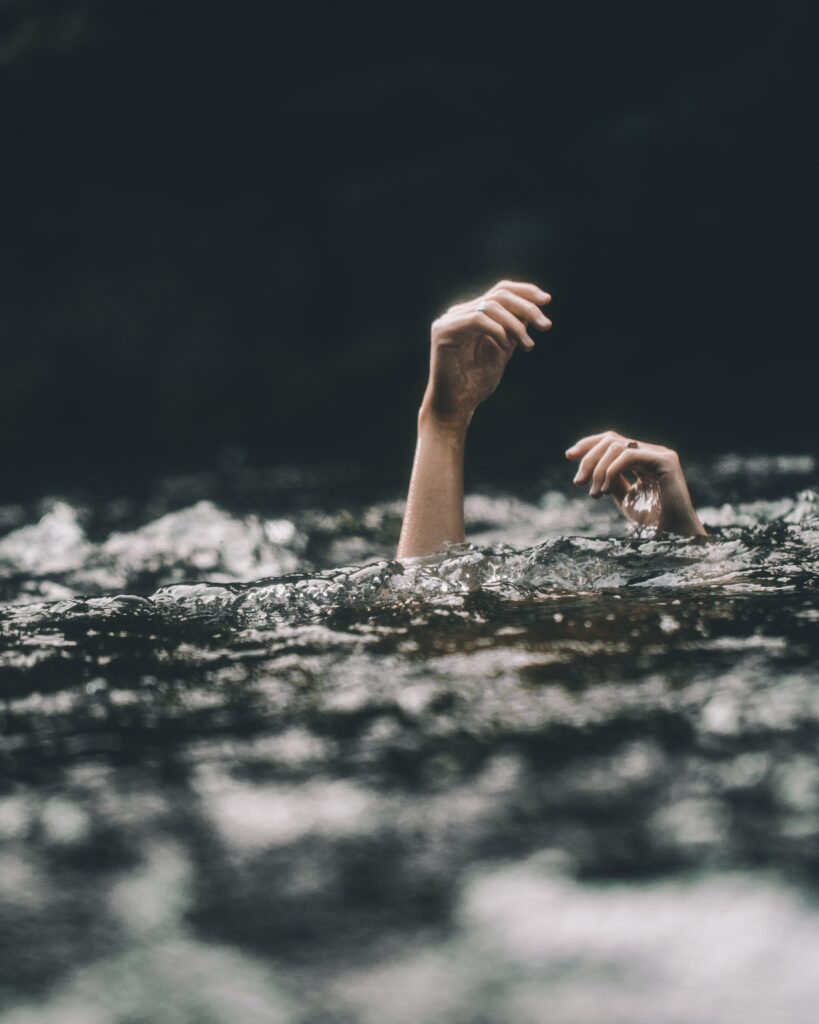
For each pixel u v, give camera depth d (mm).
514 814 1189
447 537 2756
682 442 7168
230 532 4859
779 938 940
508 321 2721
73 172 13156
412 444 9141
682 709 1454
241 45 12727
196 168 13383
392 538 4672
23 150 12891
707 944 938
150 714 1588
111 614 2275
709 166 11875
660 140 12039
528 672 1665
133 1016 883
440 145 13062
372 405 11977
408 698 1577
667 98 12516
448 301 12555
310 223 13445
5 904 1062
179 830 1200
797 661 1629
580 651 1765
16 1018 885
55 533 5055
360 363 12516
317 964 942
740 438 7102
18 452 11562
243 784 1310
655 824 1148
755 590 2197
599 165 12250
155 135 13109
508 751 1355
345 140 13180
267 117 13141
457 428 2840
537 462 6961
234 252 13539
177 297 13469
